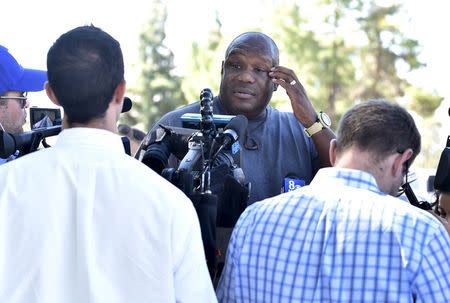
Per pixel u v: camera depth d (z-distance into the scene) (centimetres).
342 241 406
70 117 395
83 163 386
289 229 424
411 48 4975
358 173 425
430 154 3266
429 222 405
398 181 435
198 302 383
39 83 612
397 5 4959
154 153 480
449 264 400
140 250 376
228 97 582
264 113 598
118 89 398
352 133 429
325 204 421
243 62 575
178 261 381
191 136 493
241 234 442
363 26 4928
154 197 381
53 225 379
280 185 582
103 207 380
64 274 376
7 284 375
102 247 377
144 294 375
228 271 443
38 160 390
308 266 413
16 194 384
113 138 395
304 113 568
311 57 4700
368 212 409
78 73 386
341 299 399
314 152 598
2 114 605
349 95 4809
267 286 423
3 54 606
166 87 6669
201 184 457
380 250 399
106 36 397
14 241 379
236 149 496
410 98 4922
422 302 394
